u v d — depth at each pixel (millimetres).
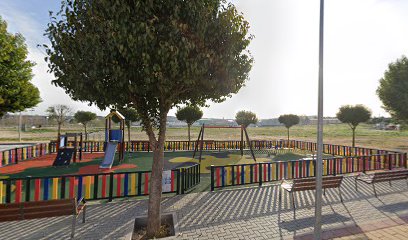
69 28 3748
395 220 5055
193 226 4875
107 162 12078
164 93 3947
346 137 37688
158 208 4520
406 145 24391
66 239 4352
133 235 4531
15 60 11219
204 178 9562
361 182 8250
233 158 15164
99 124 71688
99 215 5508
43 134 38281
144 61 3305
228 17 4059
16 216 4215
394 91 16875
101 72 3420
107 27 3328
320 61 4066
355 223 4922
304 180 5992
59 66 3703
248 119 22891
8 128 53812
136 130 60906
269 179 8508
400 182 8195
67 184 8273
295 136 41750
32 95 12266
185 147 19875
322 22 4082
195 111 20109
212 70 4074
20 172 10688
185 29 3559
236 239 4305
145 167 12039
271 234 4492
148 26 3283
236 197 6816
